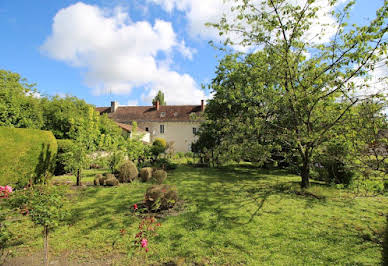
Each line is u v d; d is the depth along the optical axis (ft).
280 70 21.88
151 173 35.58
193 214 18.08
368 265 10.59
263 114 26.35
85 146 30.89
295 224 15.97
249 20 21.06
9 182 24.44
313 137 20.74
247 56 28.04
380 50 15.23
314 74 21.57
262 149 25.32
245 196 24.29
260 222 16.33
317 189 25.52
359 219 17.02
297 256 11.50
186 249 12.16
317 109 22.91
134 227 15.12
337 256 11.46
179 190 27.40
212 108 50.60
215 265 10.69
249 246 12.57
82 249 12.17
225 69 40.86
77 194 24.56
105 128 57.26
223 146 29.86
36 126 46.88
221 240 13.28
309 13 19.38
